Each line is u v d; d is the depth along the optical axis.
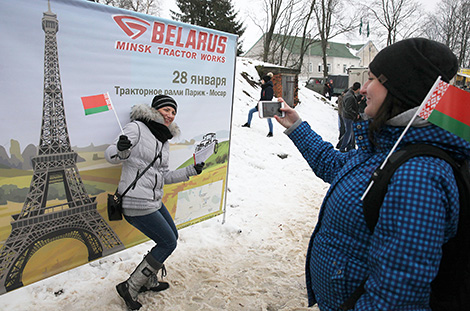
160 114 2.66
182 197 3.68
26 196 2.42
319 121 13.44
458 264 1.29
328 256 1.56
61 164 2.53
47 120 2.39
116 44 2.63
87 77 2.52
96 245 2.93
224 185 4.16
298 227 4.54
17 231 2.43
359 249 1.46
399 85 1.30
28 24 2.18
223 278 3.32
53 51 2.32
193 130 3.48
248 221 4.58
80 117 2.55
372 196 1.32
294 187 6.09
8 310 2.62
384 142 1.42
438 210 1.14
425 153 1.24
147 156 2.56
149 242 3.77
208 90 3.51
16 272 2.48
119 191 2.55
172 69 3.08
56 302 2.77
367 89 1.45
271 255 3.82
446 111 1.24
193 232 4.08
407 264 1.13
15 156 2.30
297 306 3.01
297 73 14.17
